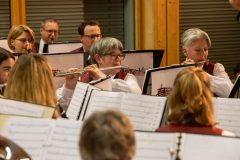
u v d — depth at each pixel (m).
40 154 3.39
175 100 3.37
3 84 4.71
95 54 5.53
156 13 8.53
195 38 5.50
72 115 4.54
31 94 3.89
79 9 8.90
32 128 3.46
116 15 9.12
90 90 4.45
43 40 7.88
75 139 3.38
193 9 9.04
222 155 3.11
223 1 9.24
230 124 4.14
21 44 6.77
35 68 3.93
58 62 6.09
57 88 5.76
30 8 8.59
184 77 3.35
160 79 4.95
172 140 3.14
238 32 9.41
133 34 9.04
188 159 3.10
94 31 7.05
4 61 4.70
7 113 3.70
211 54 9.31
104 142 1.95
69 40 8.91
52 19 7.95
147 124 4.15
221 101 4.20
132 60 6.05
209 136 3.13
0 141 3.14
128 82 5.31
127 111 4.22
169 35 8.66
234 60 9.41
